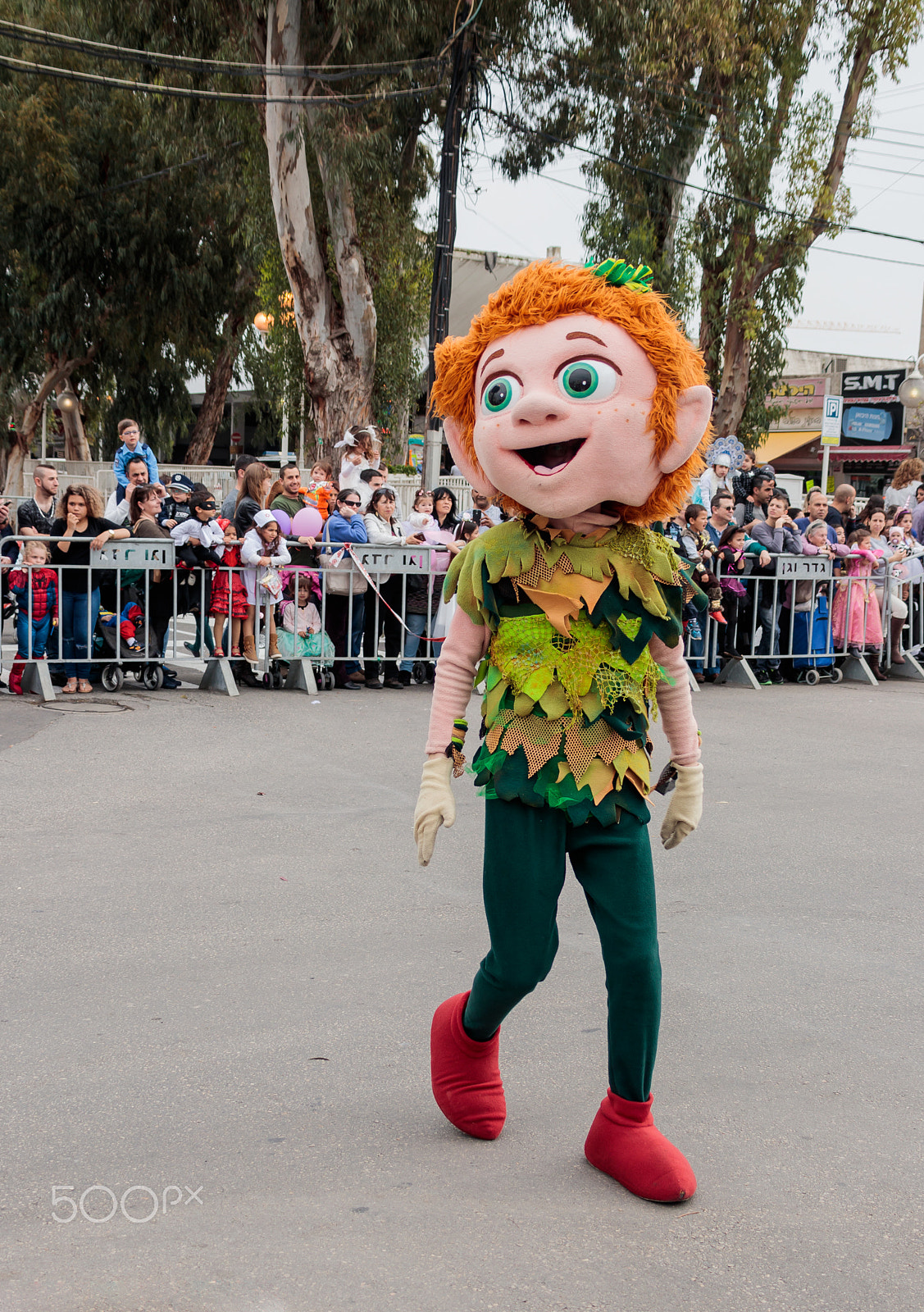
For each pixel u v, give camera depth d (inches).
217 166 901.2
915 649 480.1
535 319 105.8
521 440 103.3
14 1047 131.6
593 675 103.4
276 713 333.7
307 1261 92.5
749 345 819.4
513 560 104.3
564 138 741.9
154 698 347.6
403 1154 110.5
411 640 394.9
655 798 258.7
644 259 777.6
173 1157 109.0
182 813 231.9
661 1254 95.2
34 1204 100.6
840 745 327.0
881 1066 133.8
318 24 664.4
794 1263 94.8
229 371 1195.9
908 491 569.6
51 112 971.3
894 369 1206.3
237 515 386.0
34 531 347.3
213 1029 137.4
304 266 707.4
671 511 111.0
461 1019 113.2
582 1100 122.6
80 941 164.7
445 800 108.0
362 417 740.0
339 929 172.4
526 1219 99.7
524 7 655.1
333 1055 131.3
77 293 1041.5
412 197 765.9
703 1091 126.2
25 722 304.0
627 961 102.3
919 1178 109.7
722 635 433.7
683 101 748.6
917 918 187.0
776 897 195.3
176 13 685.9
